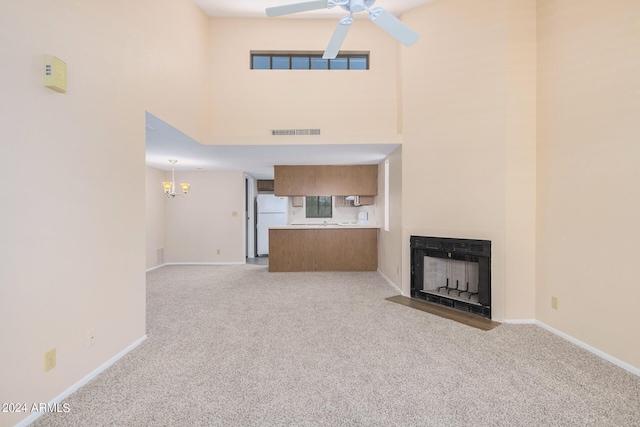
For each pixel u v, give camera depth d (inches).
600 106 97.0
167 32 125.3
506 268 127.2
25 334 65.7
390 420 68.1
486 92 132.5
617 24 91.8
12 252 63.0
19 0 64.0
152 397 76.4
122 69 96.5
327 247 239.3
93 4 84.3
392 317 134.2
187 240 272.4
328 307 148.6
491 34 131.1
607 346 94.9
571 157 107.8
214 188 272.4
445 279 157.1
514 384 81.9
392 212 190.2
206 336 114.2
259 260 297.7
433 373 87.7
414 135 158.6
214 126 177.0
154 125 127.0
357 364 93.0
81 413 70.1
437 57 148.0
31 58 66.6
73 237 78.3
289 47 178.4
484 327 122.3
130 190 101.3
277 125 179.0
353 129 179.2
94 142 85.0
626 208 89.3
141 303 108.0
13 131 63.1
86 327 82.7
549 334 115.4
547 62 119.3
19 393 64.4
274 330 120.0
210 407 72.6
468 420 68.0
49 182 71.3
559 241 113.5
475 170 135.6
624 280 89.9
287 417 69.1
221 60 177.5
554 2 115.3
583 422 67.2
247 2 158.1
